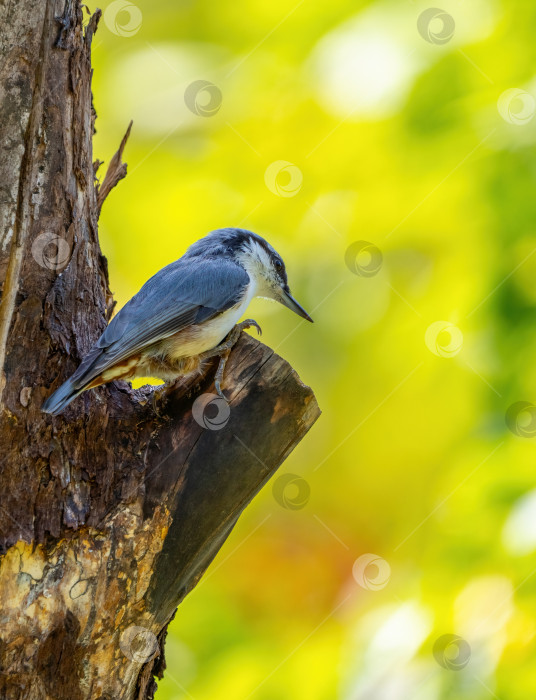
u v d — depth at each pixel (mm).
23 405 5879
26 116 5980
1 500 5699
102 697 5852
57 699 5688
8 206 5895
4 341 5781
